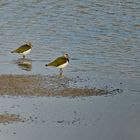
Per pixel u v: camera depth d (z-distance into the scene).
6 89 38.25
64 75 42.19
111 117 34.25
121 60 47.06
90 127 32.75
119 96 37.88
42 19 61.16
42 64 45.31
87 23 59.56
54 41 52.72
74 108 35.53
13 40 52.81
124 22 60.31
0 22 59.72
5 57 47.09
